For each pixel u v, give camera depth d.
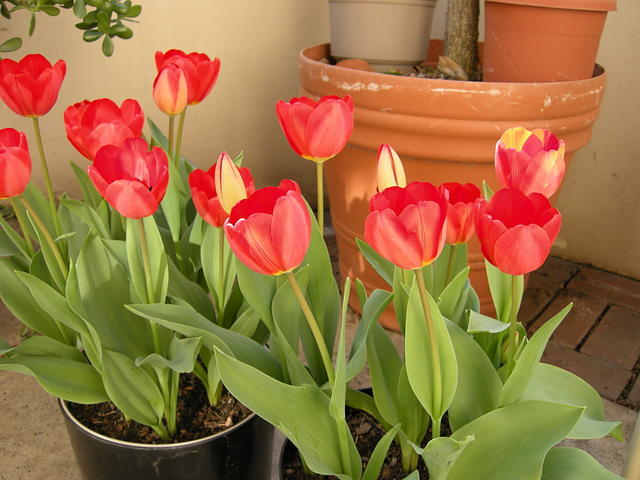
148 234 0.92
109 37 1.23
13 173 0.77
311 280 0.89
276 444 1.32
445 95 1.33
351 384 1.50
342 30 1.75
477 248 1.56
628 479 0.96
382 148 0.70
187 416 1.04
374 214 0.55
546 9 1.40
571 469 0.73
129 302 0.98
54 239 1.07
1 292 1.01
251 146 2.28
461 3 1.74
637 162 1.92
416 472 0.71
